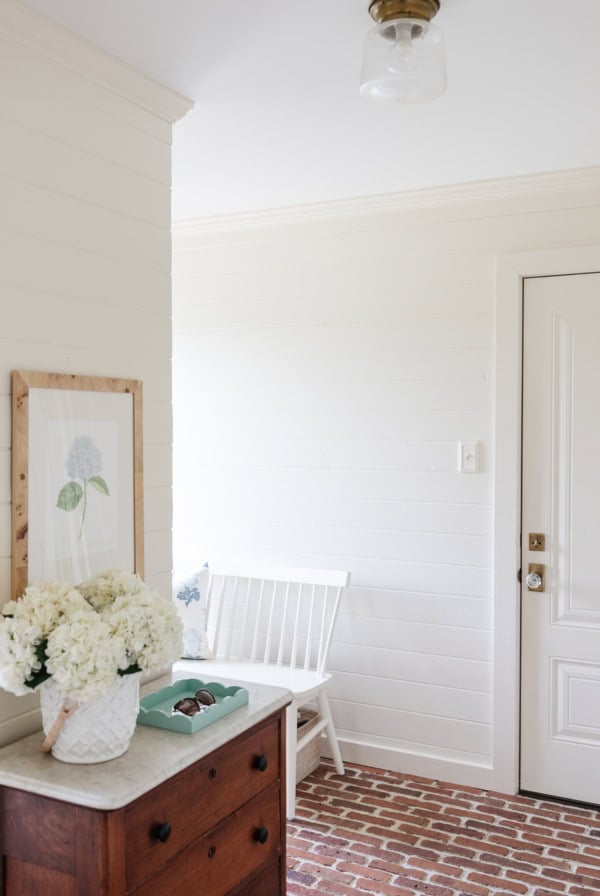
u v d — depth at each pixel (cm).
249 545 382
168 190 242
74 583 208
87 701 168
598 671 321
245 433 382
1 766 175
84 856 163
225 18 191
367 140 276
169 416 244
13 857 173
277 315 374
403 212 346
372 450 356
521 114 253
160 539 241
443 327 341
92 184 214
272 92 235
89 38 201
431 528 346
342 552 363
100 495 216
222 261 385
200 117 253
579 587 323
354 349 358
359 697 361
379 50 182
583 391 320
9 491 191
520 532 330
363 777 348
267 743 214
